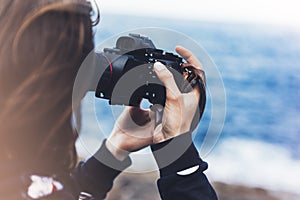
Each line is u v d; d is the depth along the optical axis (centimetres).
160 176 99
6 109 75
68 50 75
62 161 80
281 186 430
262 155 465
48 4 75
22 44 74
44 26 74
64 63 75
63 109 77
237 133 494
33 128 76
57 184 79
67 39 75
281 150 470
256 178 430
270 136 497
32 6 75
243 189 411
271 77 606
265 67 628
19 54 74
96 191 104
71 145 80
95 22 80
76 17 76
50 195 77
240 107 546
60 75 75
